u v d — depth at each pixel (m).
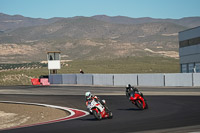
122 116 45.97
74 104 70.12
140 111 51.00
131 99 51.88
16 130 37.03
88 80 139.88
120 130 33.28
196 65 164.88
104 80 133.62
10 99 89.38
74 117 49.19
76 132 33.28
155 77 118.94
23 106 73.88
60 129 36.06
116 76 129.75
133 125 36.44
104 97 80.88
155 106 56.91
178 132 30.58
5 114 64.69
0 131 37.00
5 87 143.62
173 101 64.25
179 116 42.72
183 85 113.06
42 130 35.97
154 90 98.88
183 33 176.12
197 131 30.59
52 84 154.50
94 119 44.50
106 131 33.03
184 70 177.12
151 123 37.38
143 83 122.31
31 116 59.19
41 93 103.50
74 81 145.75
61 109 64.19
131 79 125.88
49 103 75.19
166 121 38.50
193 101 62.38
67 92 103.56
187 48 172.62
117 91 100.25
